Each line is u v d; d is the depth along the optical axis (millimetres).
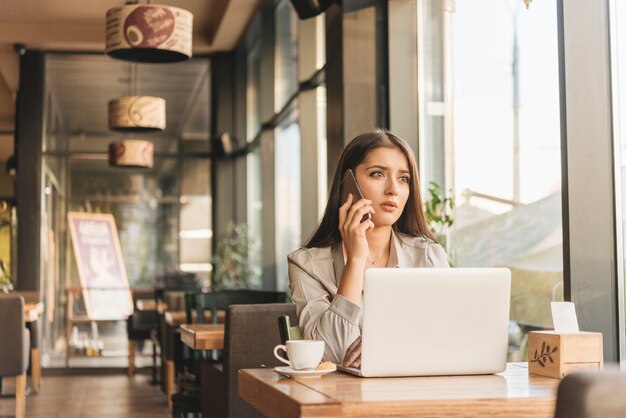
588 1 3154
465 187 4391
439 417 1547
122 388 7949
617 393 1166
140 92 9891
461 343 1875
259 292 4809
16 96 10719
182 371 5219
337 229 2250
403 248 2252
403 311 1837
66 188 9719
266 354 3400
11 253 11977
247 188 9703
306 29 6949
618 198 3125
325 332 2035
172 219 9953
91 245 9766
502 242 3961
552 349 1898
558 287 3439
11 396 7332
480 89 4195
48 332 9602
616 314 3111
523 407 1575
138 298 9297
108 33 5293
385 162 2178
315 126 6973
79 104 9750
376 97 5156
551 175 3479
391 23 5129
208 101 10008
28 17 8961
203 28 9484
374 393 1620
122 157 8867
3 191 15242
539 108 3578
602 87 3158
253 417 3371
